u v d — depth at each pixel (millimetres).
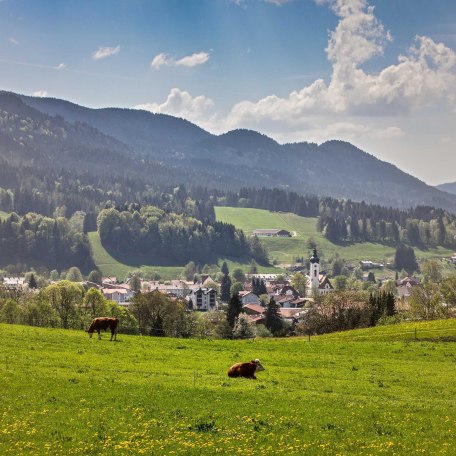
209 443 32750
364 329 98125
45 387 43156
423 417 39594
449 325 93312
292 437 34500
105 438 33469
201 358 60719
